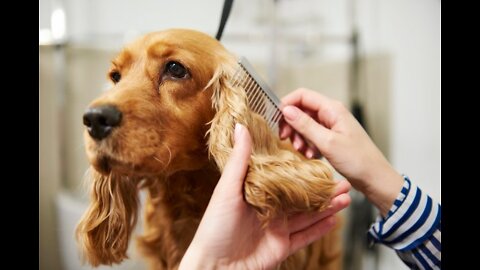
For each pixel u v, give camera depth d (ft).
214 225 2.01
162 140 2.24
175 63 2.35
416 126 5.80
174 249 2.93
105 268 4.50
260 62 6.21
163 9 6.33
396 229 2.67
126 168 2.14
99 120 2.04
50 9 6.14
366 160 2.70
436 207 2.66
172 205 2.91
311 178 2.09
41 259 5.98
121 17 6.36
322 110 3.00
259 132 2.35
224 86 2.41
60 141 5.98
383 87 5.84
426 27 5.70
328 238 3.64
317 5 6.30
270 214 1.97
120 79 2.52
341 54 6.18
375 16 5.98
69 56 5.93
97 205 2.86
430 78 5.72
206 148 2.52
